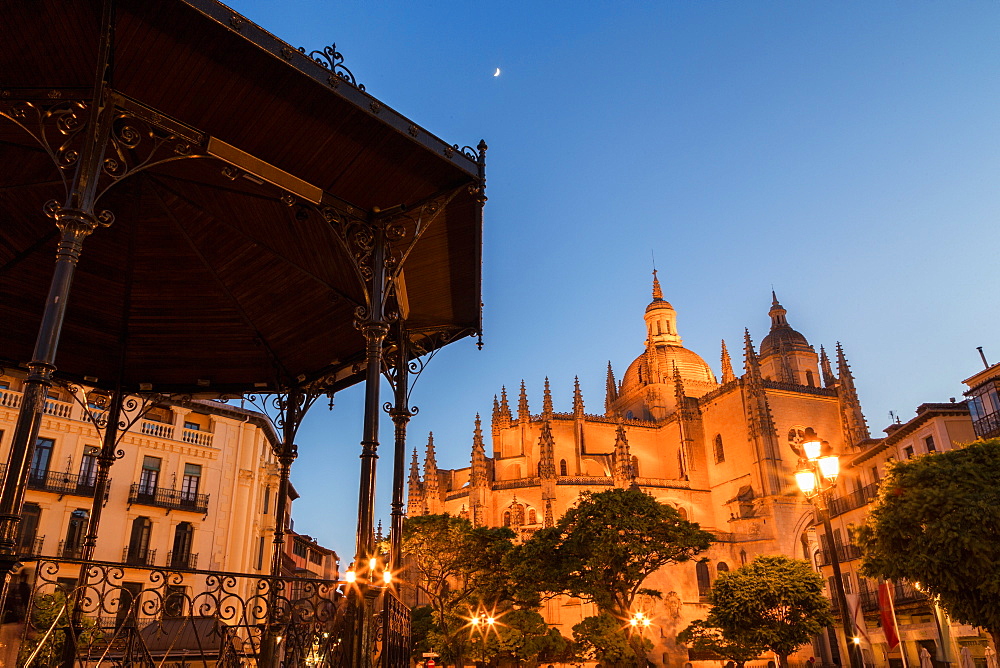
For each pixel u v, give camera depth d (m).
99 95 7.88
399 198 10.84
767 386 73.69
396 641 12.00
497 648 46.62
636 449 83.69
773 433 70.62
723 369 103.38
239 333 15.25
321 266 13.30
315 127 9.28
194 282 14.17
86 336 14.88
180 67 8.26
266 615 11.22
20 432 6.89
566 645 56.97
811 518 67.06
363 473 9.78
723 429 76.62
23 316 14.11
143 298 14.38
